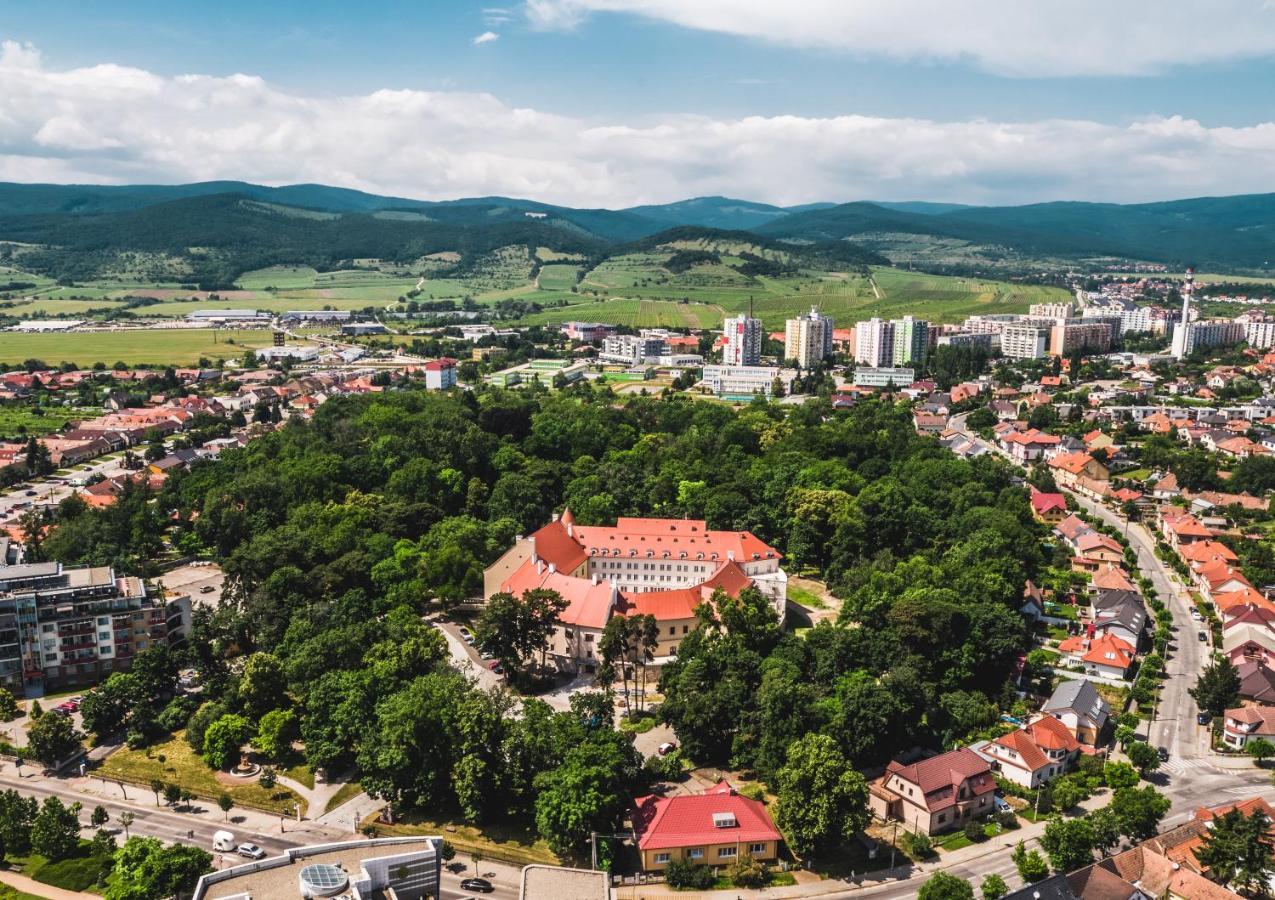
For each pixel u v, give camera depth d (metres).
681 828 184.38
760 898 174.38
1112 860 177.88
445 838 192.00
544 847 189.62
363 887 144.12
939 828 197.25
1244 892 177.00
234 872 146.38
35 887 174.75
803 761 189.25
